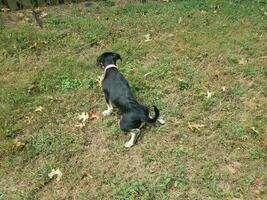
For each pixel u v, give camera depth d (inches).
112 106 61.1
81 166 54.6
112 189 51.3
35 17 86.0
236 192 49.9
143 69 70.8
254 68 70.4
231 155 54.8
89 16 87.8
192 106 63.1
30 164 55.3
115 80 57.5
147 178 52.3
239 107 62.6
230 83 67.4
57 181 52.7
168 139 57.6
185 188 50.6
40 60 75.2
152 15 86.8
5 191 52.1
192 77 68.9
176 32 81.0
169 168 53.5
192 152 55.2
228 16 85.3
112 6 91.7
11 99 65.9
